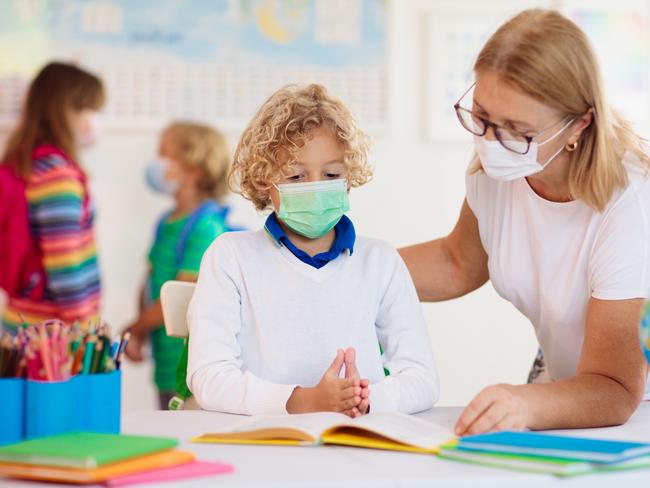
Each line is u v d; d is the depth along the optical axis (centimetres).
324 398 122
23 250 247
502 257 152
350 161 140
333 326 140
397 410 130
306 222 138
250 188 149
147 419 125
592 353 128
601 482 87
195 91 309
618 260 129
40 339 103
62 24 304
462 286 170
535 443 96
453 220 320
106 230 307
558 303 144
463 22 317
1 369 103
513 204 150
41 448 88
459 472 88
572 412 116
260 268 142
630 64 323
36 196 245
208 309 139
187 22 308
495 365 321
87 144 276
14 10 302
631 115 324
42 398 102
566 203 141
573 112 127
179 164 292
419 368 139
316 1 312
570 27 129
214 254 143
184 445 104
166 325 149
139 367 304
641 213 131
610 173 131
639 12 324
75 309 249
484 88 127
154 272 285
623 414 121
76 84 260
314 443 102
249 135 149
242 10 310
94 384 106
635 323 126
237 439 105
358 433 106
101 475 83
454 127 318
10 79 302
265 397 127
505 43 127
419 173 318
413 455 97
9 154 252
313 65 312
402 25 317
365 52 314
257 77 311
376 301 144
